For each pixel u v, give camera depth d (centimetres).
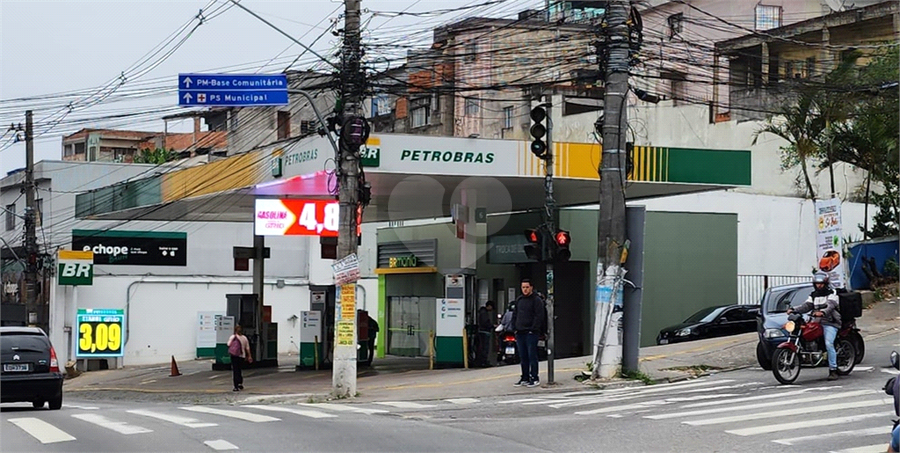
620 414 1580
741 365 2278
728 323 3219
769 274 4012
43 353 1936
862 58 4112
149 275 4766
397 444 1265
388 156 2470
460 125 4919
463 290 2891
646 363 2333
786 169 4400
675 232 3562
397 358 3978
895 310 2997
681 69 4641
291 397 2259
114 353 4478
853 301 1967
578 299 3453
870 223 4212
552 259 2092
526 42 4088
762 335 2127
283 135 5100
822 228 2525
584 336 3409
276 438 1317
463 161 2539
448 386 2180
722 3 4822
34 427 1488
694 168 2739
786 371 1894
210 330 4769
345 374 2111
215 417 1631
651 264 3519
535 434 1363
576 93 4425
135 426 1482
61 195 5300
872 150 3547
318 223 2881
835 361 1912
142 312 4734
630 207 2130
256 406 1962
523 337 2095
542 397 1933
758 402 1664
